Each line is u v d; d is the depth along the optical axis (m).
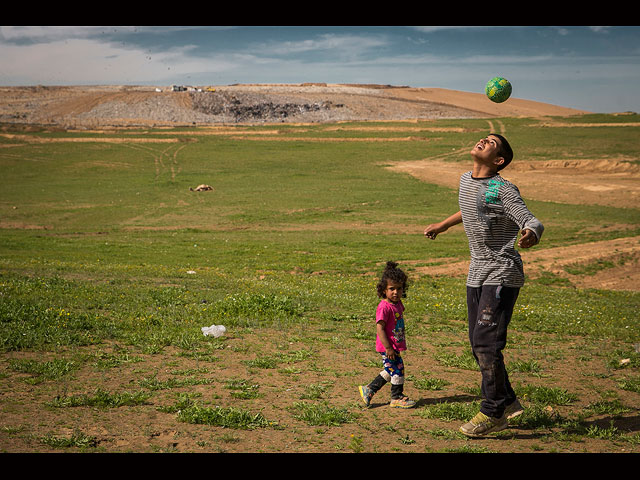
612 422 4.81
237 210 46.19
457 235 34.91
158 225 40.00
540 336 9.34
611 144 83.50
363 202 49.59
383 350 5.30
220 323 8.92
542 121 120.81
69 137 104.50
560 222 37.97
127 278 14.91
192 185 61.06
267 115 195.88
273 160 81.81
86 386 5.54
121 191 57.28
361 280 18.31
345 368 6.64
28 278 12.62
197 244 31.34
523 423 4.82
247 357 7.03
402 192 54.88
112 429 4.41
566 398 5.56
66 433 4.27
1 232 35.88
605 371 6.85
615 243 27.92
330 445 4.23
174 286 13.30
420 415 5.04
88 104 193.50
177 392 5.48
